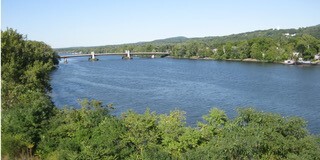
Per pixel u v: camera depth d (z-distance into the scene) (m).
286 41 186.88
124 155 30.53
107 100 76.31
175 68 153.62
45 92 58.34
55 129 35.78
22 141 35.12
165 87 95.50
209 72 134.62
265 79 111.00
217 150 27.56
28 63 59.56
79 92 86.00
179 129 32.38
